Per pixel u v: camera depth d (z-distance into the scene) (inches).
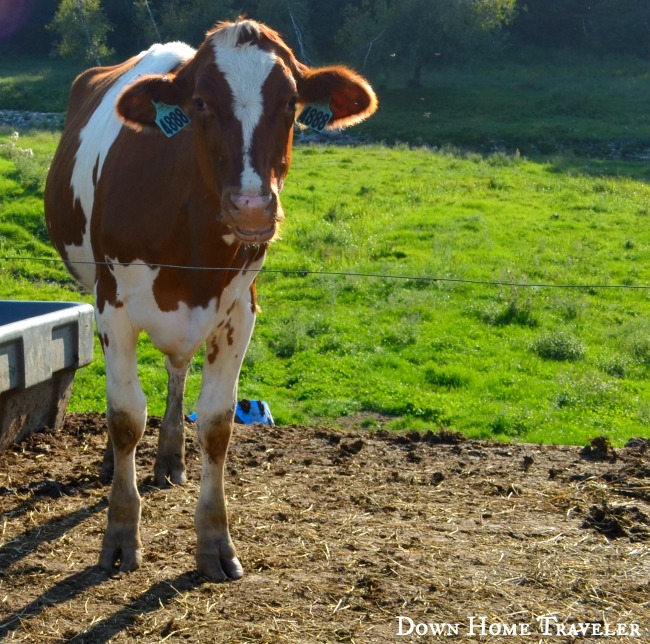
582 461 282.4
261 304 605.3
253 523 223.3
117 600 183.8
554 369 512.4
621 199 982.4
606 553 211.2
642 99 1872.5
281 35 211.0
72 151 244.2
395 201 916.0
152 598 184.5
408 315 589.9
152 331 197.8
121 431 197.8
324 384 464.1
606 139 1497.3
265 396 444.5
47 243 700.0
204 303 192.9
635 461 279.7
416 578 195.0
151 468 263.1
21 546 208.4
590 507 239.0
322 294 627.5
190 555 205.0
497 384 482.3
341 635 171.9
